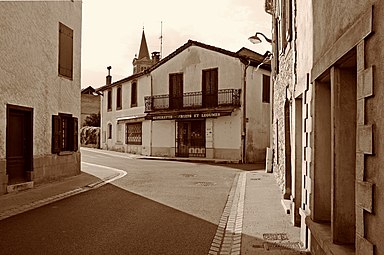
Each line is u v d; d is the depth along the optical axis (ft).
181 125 94.02
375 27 9.25
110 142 122.62
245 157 82.43
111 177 53.01
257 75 87.15
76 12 53.26
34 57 41.50
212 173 59.41
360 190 10.07
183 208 31.17
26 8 39.73
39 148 42.78
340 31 12.65
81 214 28.12
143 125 104.37
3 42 35.81
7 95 36.45
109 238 21.52
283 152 35.06
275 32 48.49
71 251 18.99
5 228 23.58
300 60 22.33
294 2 24.88
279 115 40.93
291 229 23.66
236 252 18.94
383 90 8.81
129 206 31.68
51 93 45.60
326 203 17.17
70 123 51.42
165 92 98.22
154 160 88.22
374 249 9.18
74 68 52.60
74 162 52.42
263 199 34.94
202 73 90.22
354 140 13.56
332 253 12.48
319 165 17.28
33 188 39.99
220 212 29.60
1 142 35.47
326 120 17.29
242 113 82.53
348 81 13.62
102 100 128.98
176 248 19.76
